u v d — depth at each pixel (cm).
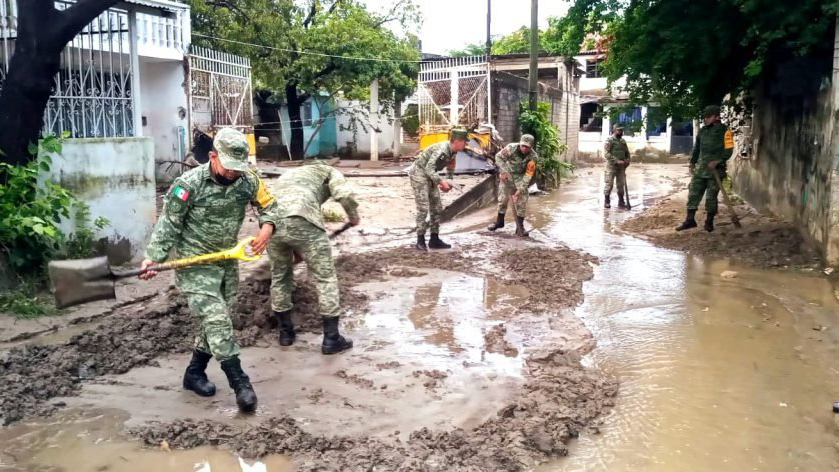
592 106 3116
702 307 684
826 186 833
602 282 783
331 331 538
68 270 415
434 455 381
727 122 1406
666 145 2811
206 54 1532
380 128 2558
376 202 1280
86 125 749
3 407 425
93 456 378
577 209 1392
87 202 703
